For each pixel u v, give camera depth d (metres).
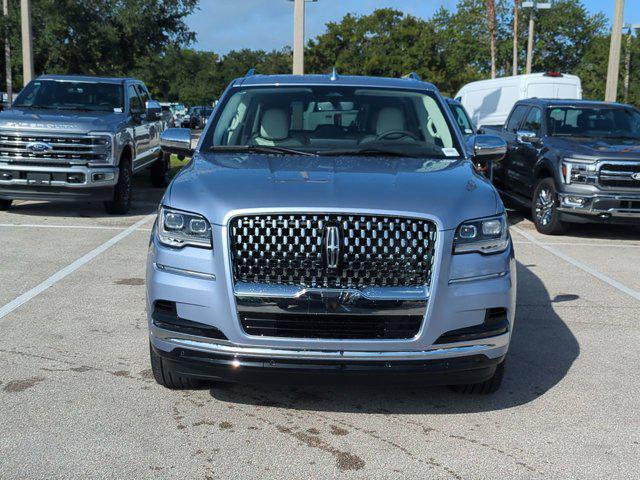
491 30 39.06
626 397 4.55
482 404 4.39
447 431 4.00
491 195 4.19
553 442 3.89
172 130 5.64
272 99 5.46
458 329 3.86
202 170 4.39
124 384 4.56
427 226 3.79
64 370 4.78
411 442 3.86
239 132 5.27
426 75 50.34
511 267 4.07
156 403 4.29
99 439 3.80
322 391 4.53
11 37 28.28
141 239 9.32
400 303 3.74
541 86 18.12
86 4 27.36
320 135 5.25
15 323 5.75
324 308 3.72
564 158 10.38
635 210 10.03
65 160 10.33
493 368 4.08
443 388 4.63
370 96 5.52
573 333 5.91
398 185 4.06
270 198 3.83
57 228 10.02
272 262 3.76
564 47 50.44
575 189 10.21
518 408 4.34
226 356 3.82
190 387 4.47
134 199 13.41
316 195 3.85
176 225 3.96
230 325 3.78
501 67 49.38
